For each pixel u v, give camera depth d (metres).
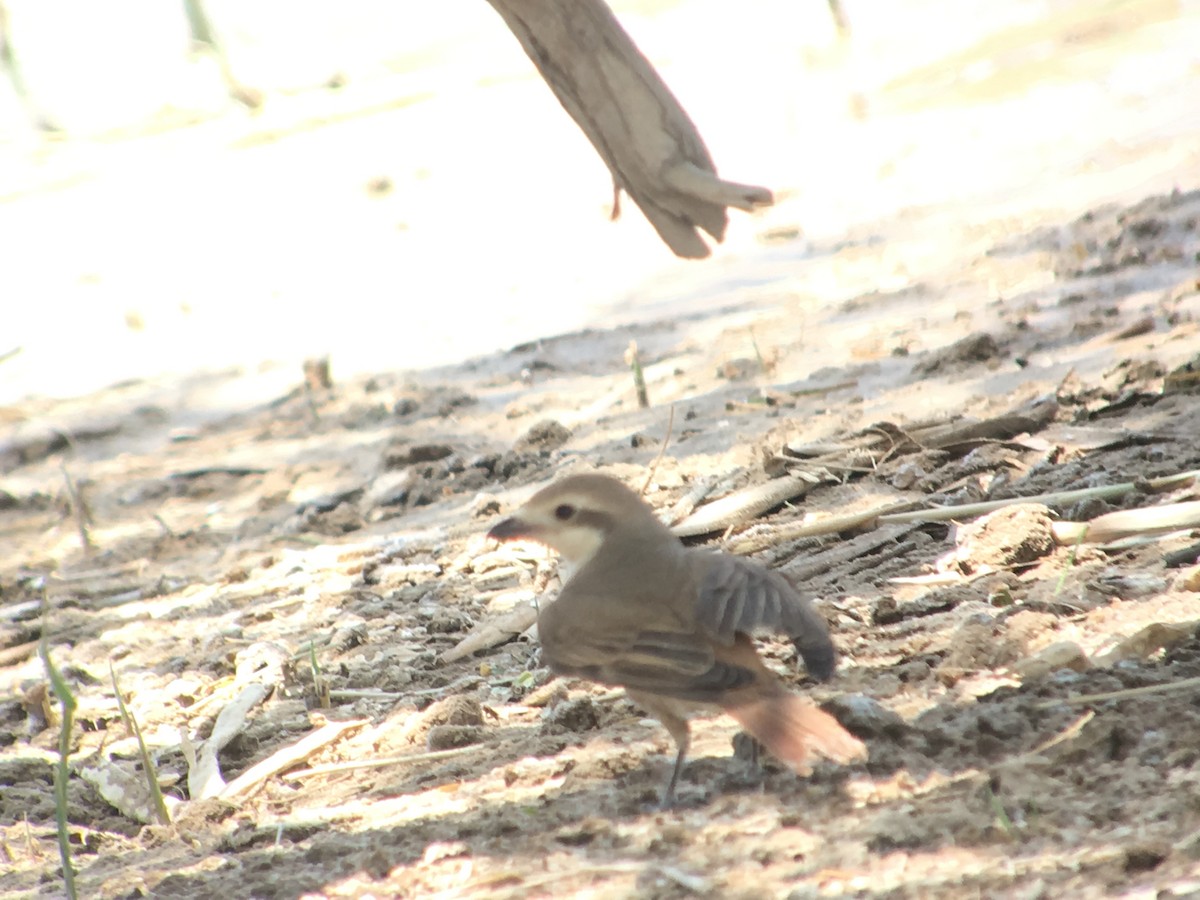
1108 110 25.50
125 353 25.12
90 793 9.48
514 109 37.03
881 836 6.44
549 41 9.02
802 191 25.39
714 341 18.11
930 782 6.99
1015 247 18.89
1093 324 14.94
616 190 9.42
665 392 16.31
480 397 18.03
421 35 50.53
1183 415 12.05
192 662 11.52
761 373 16.08
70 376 24.31
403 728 9.32
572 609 7.33
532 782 8.06
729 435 13.98
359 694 10.16
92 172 39.72
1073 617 8.85
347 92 43.25
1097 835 6.20
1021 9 36.84
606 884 6.40
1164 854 5.89
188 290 28.20
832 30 39.81
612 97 9.09
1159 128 23.62
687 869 6.43
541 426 15.48
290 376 21.81
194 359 23.95
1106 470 11.16
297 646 11.42
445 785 8.31
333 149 36.91
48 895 7.59
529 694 9.64
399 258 27.20
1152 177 20.78
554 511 7.62
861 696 7.73
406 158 34.38
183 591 13.65
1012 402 13.03
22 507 18.27
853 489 11.84
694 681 6.81
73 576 15.09
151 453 19.44
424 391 18.45
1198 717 7.07
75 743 10.43
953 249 19.61
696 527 11.54
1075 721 7.29
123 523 16.86
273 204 33.09
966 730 7.36
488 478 15.09
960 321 16.23
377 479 15.84
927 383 14.24
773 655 9.12
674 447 13.96
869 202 23.73
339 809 8.27
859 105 30.59
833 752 6.45
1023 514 10.13
